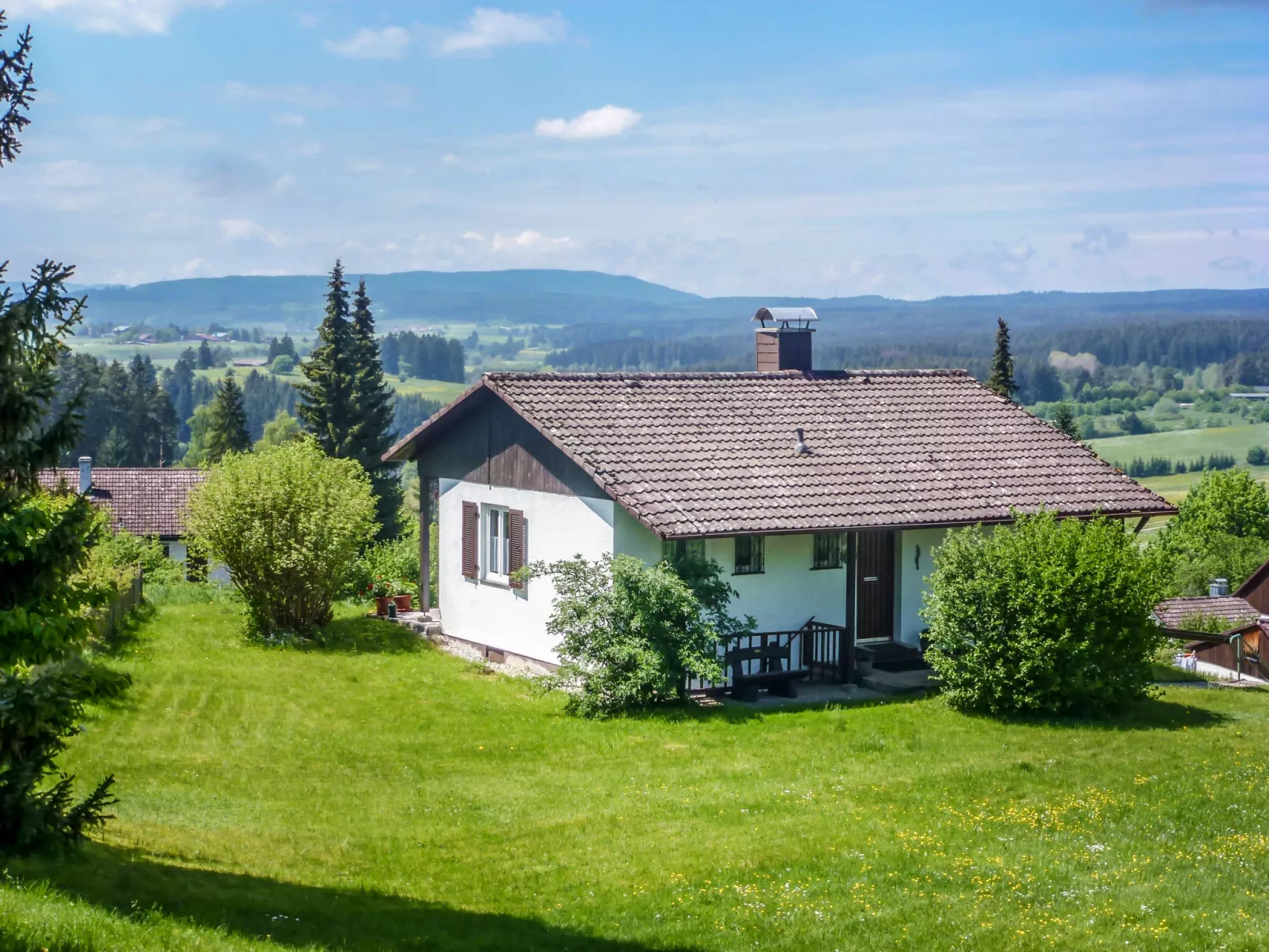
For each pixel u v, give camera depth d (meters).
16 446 10.66
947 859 13.02
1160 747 17.98
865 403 26.23
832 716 19.86
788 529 20.86
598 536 21.78
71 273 11.12
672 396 24.70
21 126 11.20
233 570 25.72
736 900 11.98
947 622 20.38
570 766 17.09
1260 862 12.90
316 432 61.66
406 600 29.81
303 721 19.19
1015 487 24.11
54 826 11.02
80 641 11.24
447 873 12.70
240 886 11.52
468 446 25.89
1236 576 69.00
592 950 10.63
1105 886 12.20
